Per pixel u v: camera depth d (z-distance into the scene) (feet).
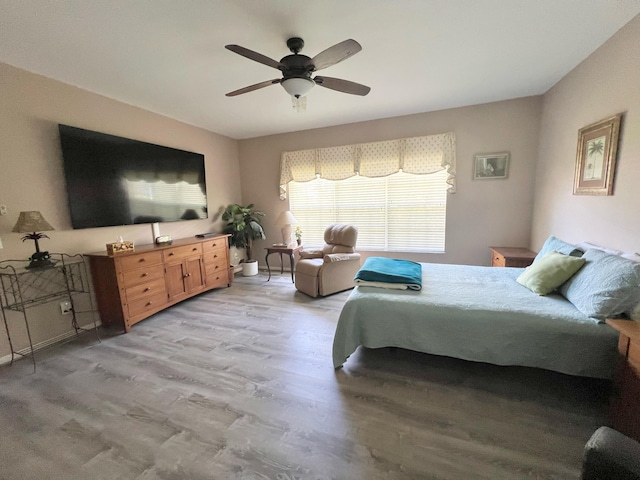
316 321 9.82
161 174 11.80
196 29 6.29
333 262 12.12
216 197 15.55
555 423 5.11
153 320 10.10
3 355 7.55
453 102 11.69
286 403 5.79
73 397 6.08
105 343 8.46
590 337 5.22
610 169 7.11
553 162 10.18
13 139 7.71
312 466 4.37
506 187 12.10
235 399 5.94
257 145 16.60
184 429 5.16
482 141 12.14
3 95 7.50
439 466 4.33
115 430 5.16
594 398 5.71
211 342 8.44
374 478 4.15
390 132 13.53
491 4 5.74
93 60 7.50
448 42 7.14
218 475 4.25
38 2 5.24
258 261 17.57
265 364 7.24
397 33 6.69
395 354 7.64
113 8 5.49
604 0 5.70
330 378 6.61
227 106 11.25
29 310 8.08
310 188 15.92
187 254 11.61
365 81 9.42
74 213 8.92
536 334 5.60
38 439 4.99
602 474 2.58
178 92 9.78
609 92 7.19
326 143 14.89
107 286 9.25
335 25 6.31
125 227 10.77
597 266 6.06
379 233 14.80
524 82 9.85
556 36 7.00
